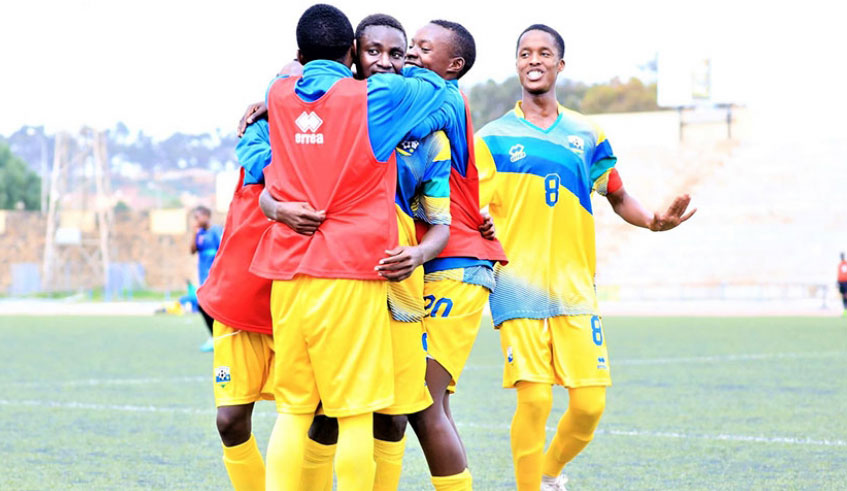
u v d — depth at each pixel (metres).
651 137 173.88
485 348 61.22
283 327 15.78
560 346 19.66
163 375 45.50
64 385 41.47
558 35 20.42
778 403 34.91
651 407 34.06
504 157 19.89
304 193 15.53
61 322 93.56
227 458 17.56
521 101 20.70
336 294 15.26
